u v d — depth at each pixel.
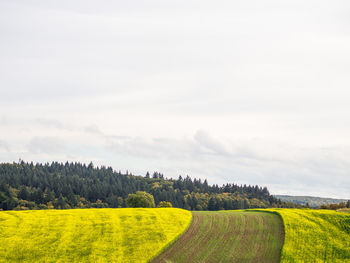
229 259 39.84
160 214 60.69
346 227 52.72
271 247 43.88
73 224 51.00
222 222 56.34
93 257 39.38
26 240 43.12
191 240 46.50
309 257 40.28
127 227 50.66
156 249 41.81
